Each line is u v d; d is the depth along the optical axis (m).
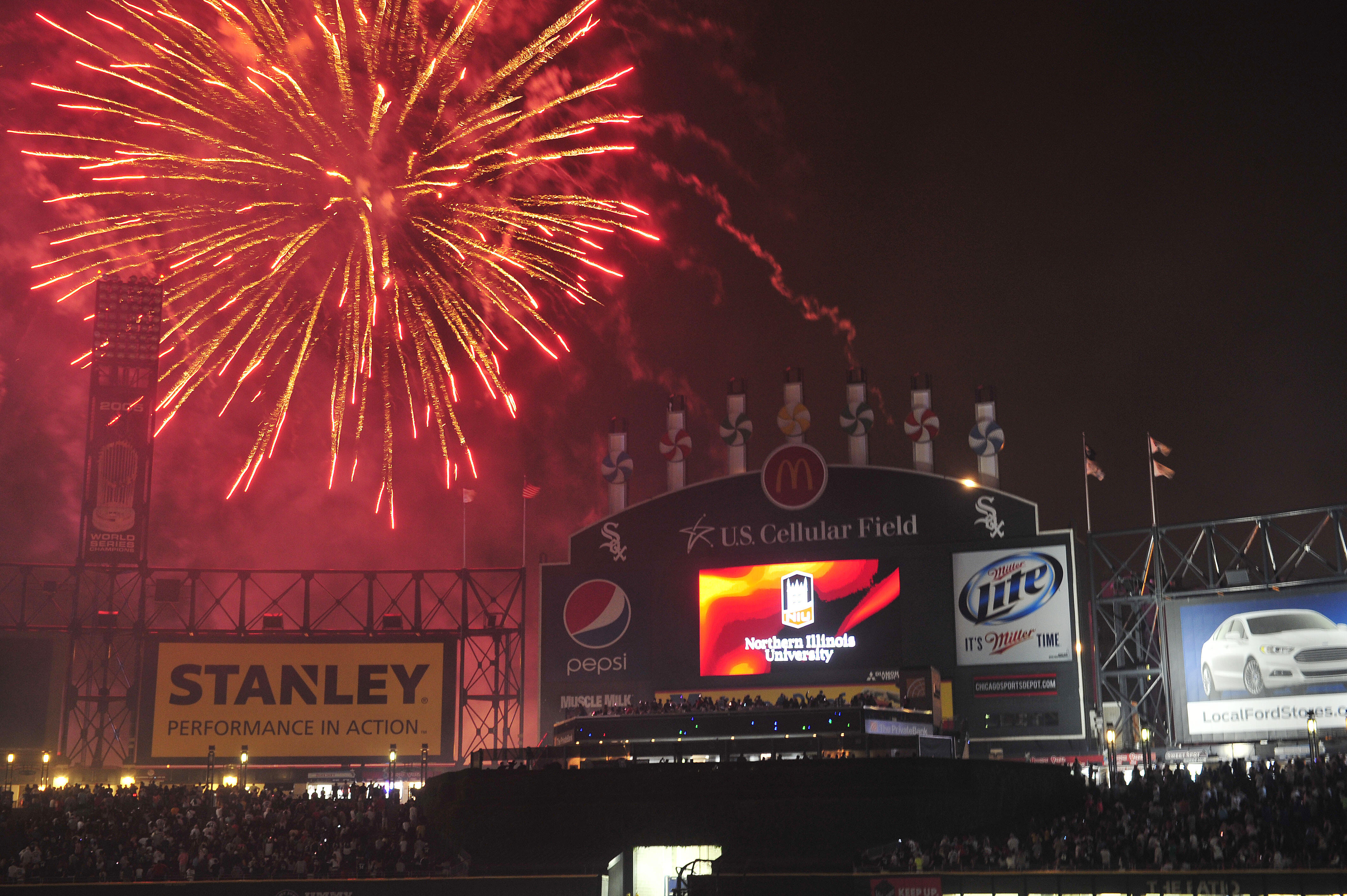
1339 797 59.19
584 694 83.56
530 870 65.00
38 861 66.62
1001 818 63.19
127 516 83.75
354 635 86.75
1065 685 76.00
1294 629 70.75
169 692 84.00
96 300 84.19
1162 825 61.50
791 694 80.12
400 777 85.31
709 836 63.41
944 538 80.19
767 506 83.69
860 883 60.69
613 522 86.19
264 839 70.38
